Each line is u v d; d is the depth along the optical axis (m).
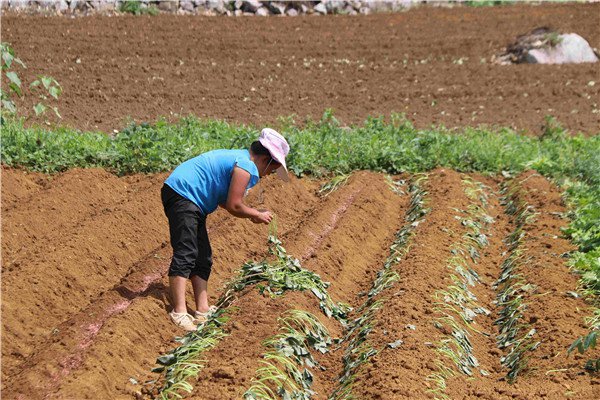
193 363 13.20
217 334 14.20
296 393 12.86
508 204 23.97
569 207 22.66
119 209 19.34
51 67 36.44
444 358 13.95
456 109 35.94
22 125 26.11
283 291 15.98
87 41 39.84
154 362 13.83
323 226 20.23
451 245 19.16
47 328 14.73
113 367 13.03
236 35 43.00
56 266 16.17
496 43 44.28
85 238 17.45
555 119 34.84
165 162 24.16
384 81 38.91
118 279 17.16
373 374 12.97
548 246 19.61
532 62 42.19
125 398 12.64
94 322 14.48
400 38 44.31
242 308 15.07
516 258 19.16
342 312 16.42
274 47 42.09
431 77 39.69
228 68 38.81
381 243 20.78
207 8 47.06
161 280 16.39
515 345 15.22
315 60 40.94
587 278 17.27
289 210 22.11
